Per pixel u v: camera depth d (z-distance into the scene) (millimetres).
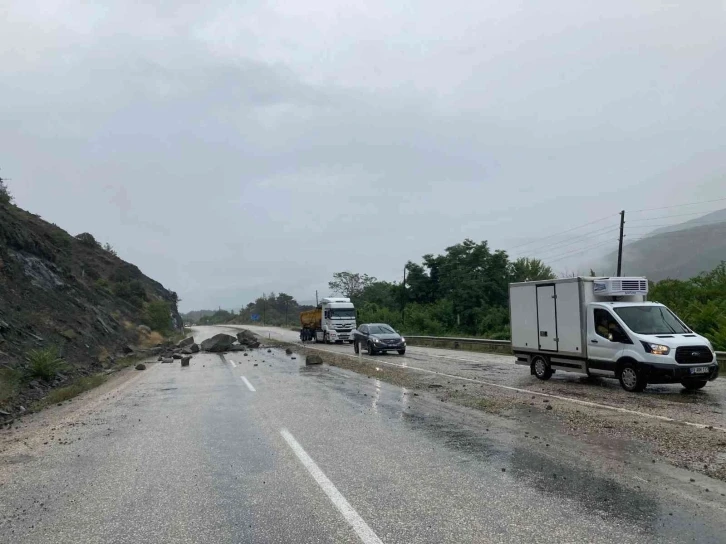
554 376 16297
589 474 6090
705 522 4648
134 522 4992
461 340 32125
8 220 30375
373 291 73938
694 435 7871
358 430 8867
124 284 55812
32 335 21984
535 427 8719
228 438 8570
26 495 5949
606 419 9172
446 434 8391
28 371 17625
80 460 7496
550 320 15227
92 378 19344
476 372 17891
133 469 6871
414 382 15203
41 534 4777
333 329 40500
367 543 4359
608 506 5059
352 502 5367
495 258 48938
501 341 28266
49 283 30078
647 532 4445
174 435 8961
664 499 5234
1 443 9164
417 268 60000
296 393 13797
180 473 6605
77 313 30000
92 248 63656
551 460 6715
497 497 5387
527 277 49562
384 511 5090
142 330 45562
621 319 13109
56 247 41312
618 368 13023
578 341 14180
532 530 4527
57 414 12164
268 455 7375
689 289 27688
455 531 4555
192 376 19672
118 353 30719
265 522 4895
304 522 4867
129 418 10906
